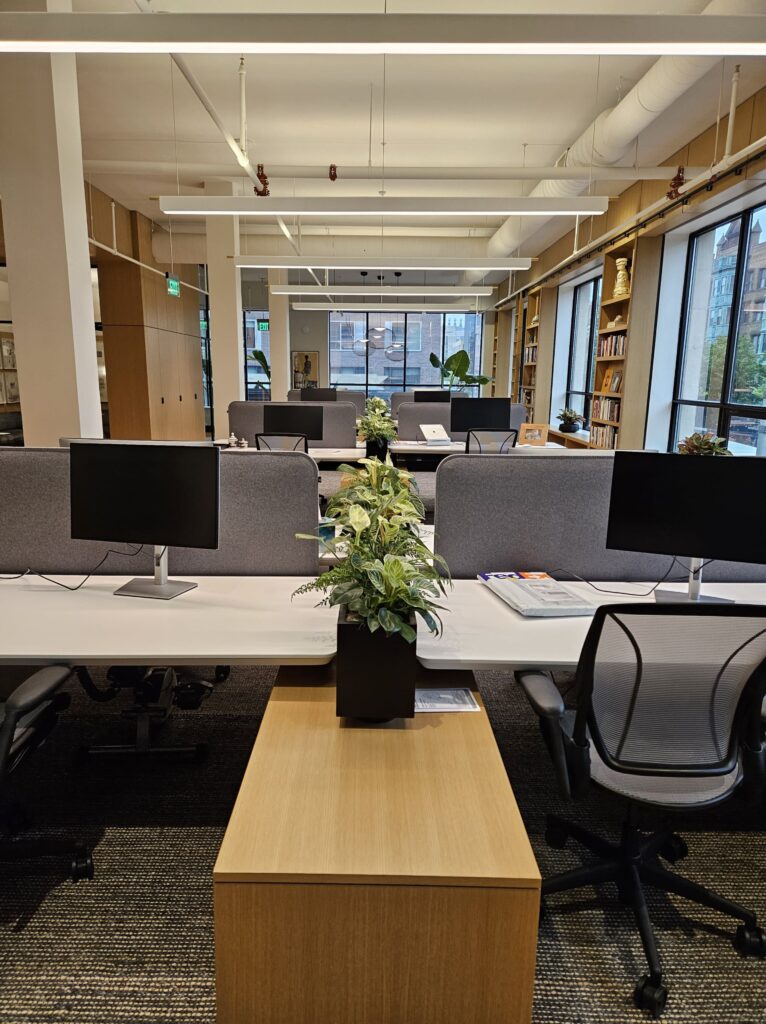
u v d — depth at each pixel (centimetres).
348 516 160
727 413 553
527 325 1088
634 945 161
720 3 312
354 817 123
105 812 206
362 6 377
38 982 148
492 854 116
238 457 228
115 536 208
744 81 422
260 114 542
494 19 210
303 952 116
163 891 175
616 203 705
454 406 574
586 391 922
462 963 116
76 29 215
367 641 146
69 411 384
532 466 228
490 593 212
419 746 144
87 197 714
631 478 196
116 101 515
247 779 132
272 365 1006
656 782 150
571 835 185
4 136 359
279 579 226
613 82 469
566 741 150
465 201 427
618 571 234
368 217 856
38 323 377
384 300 1338
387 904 113
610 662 140
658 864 179
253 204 433
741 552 187
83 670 227
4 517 230
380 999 118
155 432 878
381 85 480
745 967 155
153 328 872
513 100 505
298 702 162
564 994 148
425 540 258
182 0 373
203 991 146
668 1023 142
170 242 882
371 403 560
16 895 173
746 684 142
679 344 638
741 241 528
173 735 250
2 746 145
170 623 181
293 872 112
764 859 190
